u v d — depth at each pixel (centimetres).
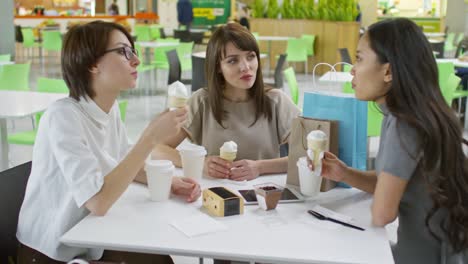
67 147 157
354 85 161
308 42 1089
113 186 156
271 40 1105
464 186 150
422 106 147
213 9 1471
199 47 1263
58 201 165
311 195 178
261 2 1214
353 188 189
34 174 168
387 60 152
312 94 191
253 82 215
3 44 726
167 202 171
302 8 1155
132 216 158
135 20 1438
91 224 151
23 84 495
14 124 580
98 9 1614
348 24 1036
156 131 161
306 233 147
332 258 131
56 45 1119
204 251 134
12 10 732
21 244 171
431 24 1502
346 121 183
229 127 221
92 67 164
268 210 165
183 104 166
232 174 198
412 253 160
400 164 149
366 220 158
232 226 151
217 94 219
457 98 582
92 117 168
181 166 215
